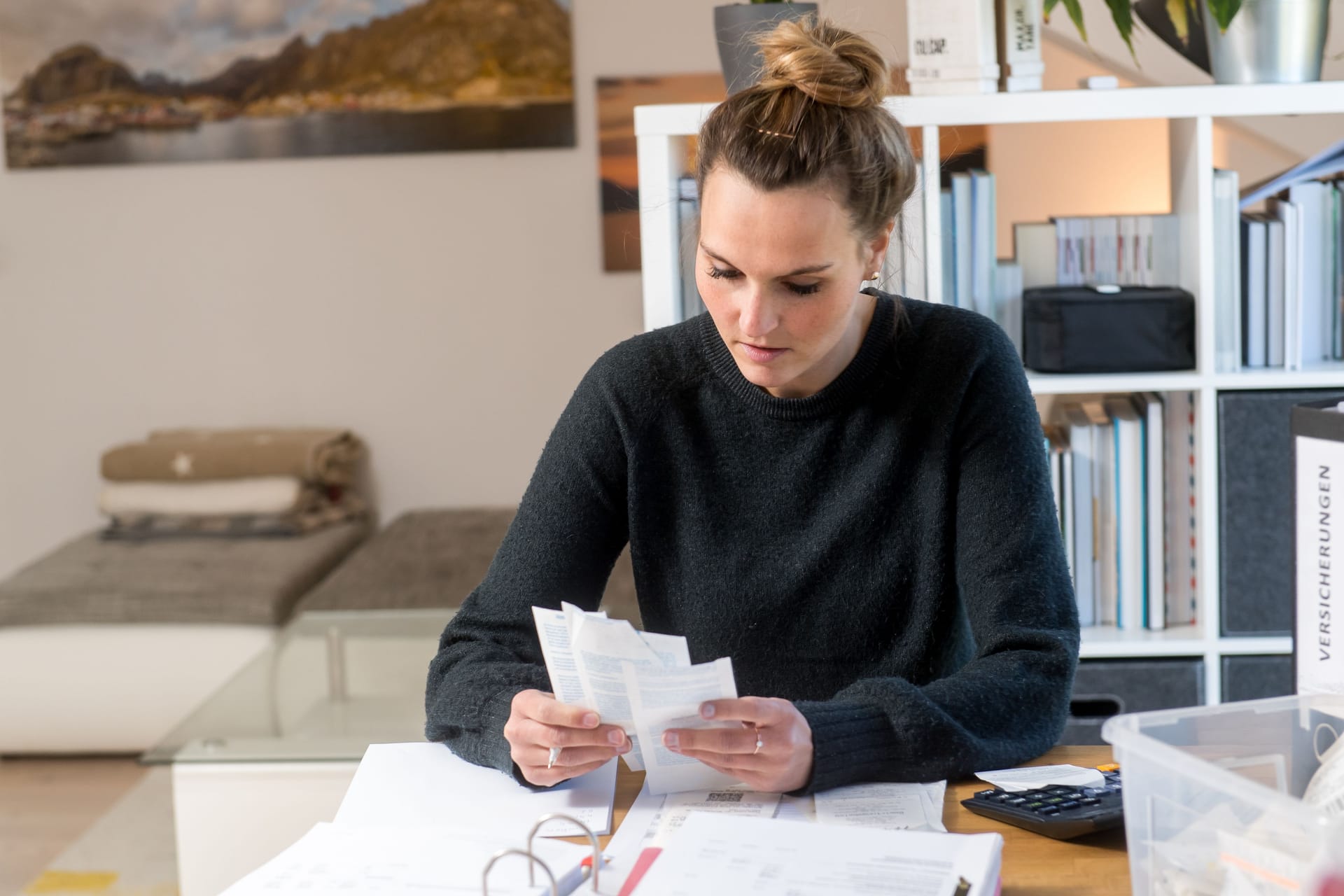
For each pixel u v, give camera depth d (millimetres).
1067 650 1137
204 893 1854
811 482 1271
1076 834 946
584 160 4004
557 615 1014
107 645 3154
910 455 1248
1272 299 2070
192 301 4129
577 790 1066
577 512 1302
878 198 1086
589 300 4066
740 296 1104
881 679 1085
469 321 4098
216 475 3773
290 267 4102
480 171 4027
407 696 2256
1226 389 2059
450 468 4164
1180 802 757
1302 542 899
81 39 4023
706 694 980
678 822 983
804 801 1024
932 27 2018
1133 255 2213
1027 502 1206
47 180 4090
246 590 3207
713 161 1092
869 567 1262
